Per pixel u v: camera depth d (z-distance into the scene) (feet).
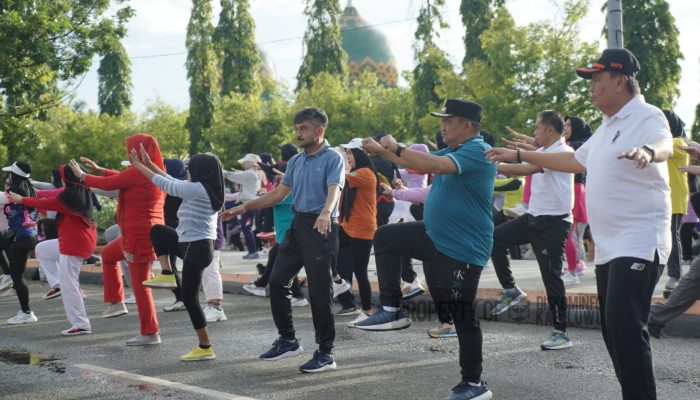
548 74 102.99
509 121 103.86
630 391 13.10
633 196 13.26
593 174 13.78
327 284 19.74
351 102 157.79
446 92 115.96
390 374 19.38
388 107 156.46
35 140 63.16
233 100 160.97
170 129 191.21
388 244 17.38
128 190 23.50
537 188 22.40
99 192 31.01
